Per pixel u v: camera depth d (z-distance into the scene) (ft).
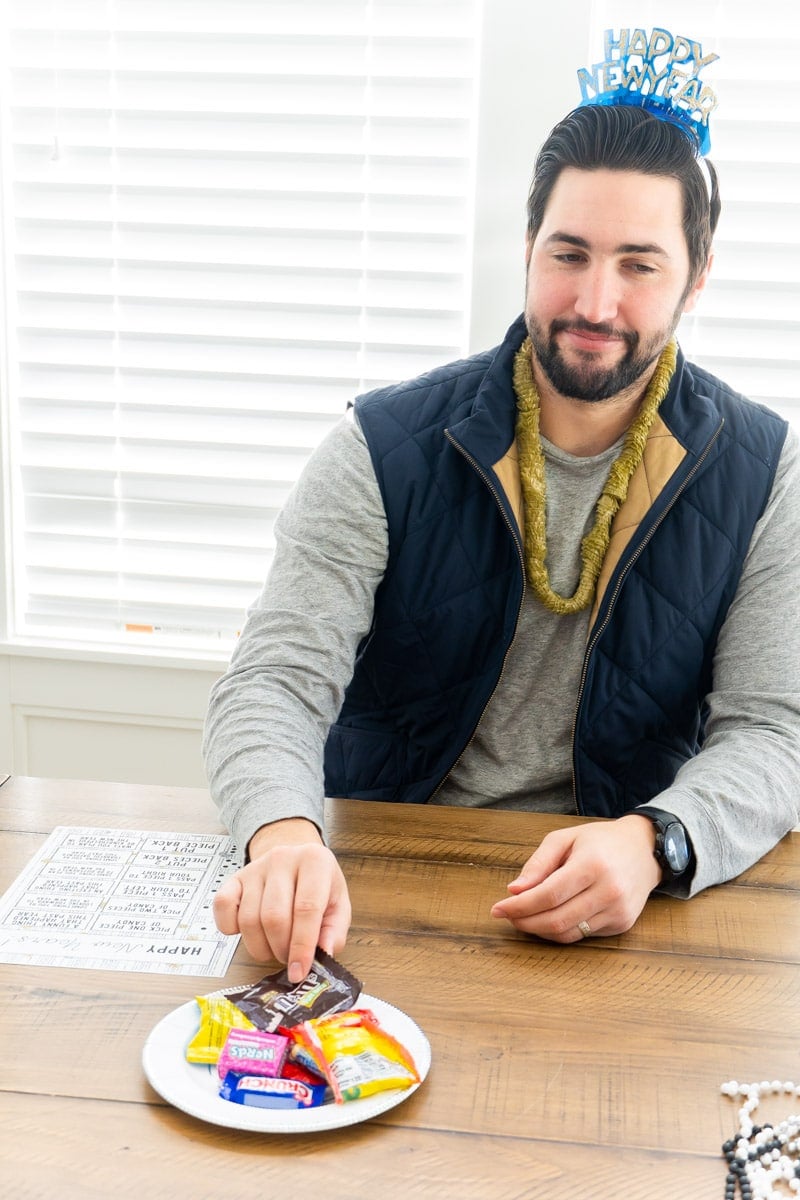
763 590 4.67
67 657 7.17
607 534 4.60
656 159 4.18
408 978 3.23
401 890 3.69
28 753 7.38
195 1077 2.78
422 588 4.71
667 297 4.32
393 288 6.72
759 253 6.48
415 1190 2.48
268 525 7.04
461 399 4.75
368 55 6.48
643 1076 2.87
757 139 6.34
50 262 6.86
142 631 7.27
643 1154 2.62
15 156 6.78
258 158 6.63
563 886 3.40
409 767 4.95
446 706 4.85
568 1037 3.01
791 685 4.52
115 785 4.37
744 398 4.94
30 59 6.67
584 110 4.29
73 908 3.53
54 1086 2.76
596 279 4.20
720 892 3.81
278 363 6.86
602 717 4.71
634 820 3.76
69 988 3.14
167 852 3.88
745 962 3.38
